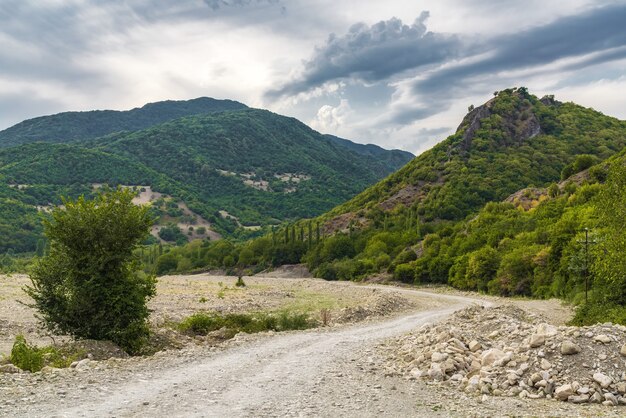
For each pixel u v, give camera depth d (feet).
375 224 477.77
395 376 52.70
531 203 371.56
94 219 73.72
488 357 52.08
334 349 72.43
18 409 36.55
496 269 244.42
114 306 73.92
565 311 148.15
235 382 48.42
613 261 107.45
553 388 44.62
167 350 73.82
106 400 39.96
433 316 139.74
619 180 109.19
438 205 460.55
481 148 577.02
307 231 518.37
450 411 38.37
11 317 118.52
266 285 332.80
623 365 45.73
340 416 36.50
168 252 576.61
